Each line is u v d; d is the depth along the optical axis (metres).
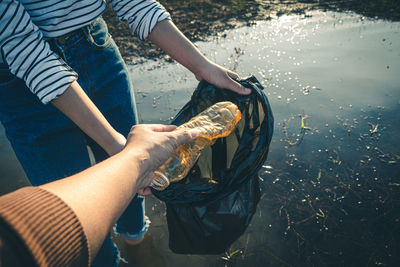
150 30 1.02
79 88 0.80
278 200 1.75
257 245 1.53
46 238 0.30
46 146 0.98
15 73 0.75
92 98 1.06
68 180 0.41
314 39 3.83
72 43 0.91
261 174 1.92
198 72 1.08
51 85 0.74
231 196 1.10
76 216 0.35
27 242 0.27
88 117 0.79
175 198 0.96
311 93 2.67
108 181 0.44
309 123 2.32
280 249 1.50
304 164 1.98
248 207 1.12
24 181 1.99
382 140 2.11
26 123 0.94
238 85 1.07
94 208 0.38
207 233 1.12
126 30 4.43
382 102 2.48
